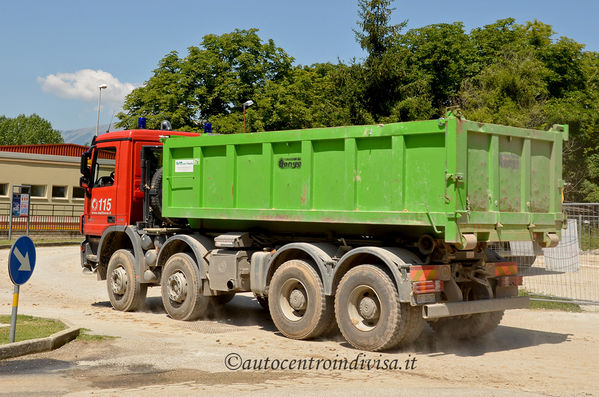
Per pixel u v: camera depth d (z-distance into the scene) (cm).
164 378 688
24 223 3719
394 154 852
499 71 3366
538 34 4512
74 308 1262
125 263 1222
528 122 3139
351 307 868
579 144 3869
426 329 1052
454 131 794
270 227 1055
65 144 4403
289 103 4006
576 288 1505
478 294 916
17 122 9644
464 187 803
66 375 696
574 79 4416
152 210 1213
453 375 720
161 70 4125
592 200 3794
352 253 873
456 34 4572
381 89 3381
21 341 806
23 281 827
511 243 1012
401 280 815
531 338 971
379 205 867
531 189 920
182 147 1135
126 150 1247
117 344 866
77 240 3503
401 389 643
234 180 1051
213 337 948
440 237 848
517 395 626
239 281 1039
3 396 607
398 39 3472
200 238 1120
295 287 956
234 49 4119
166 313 1200
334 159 923
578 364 784
